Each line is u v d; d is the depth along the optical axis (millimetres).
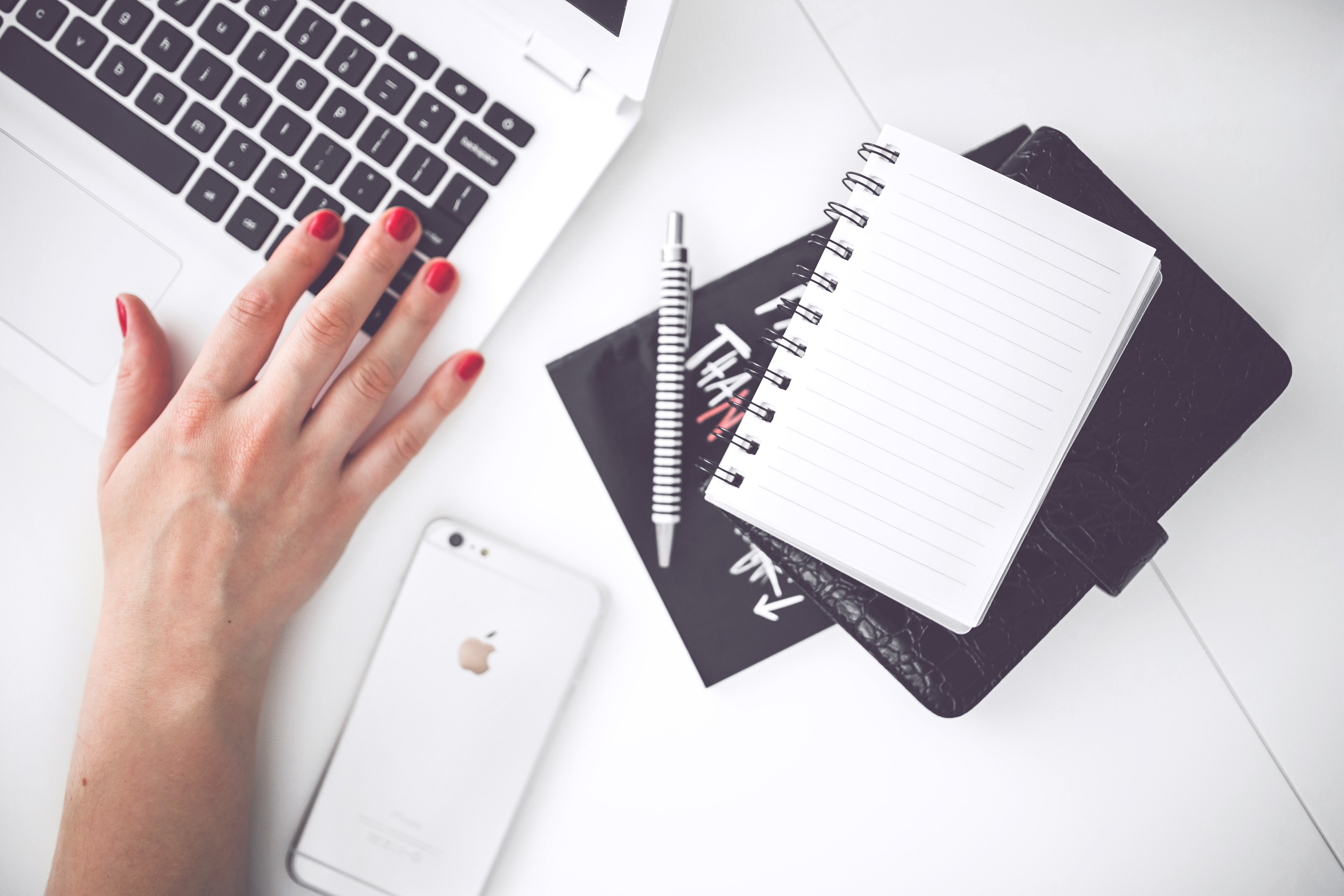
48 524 499
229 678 469
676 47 494
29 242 461
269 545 474
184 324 473
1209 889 491
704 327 492
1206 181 491
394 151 449
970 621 395
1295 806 488
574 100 451
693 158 496
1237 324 426
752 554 487
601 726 500
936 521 400
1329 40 484
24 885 488
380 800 486
